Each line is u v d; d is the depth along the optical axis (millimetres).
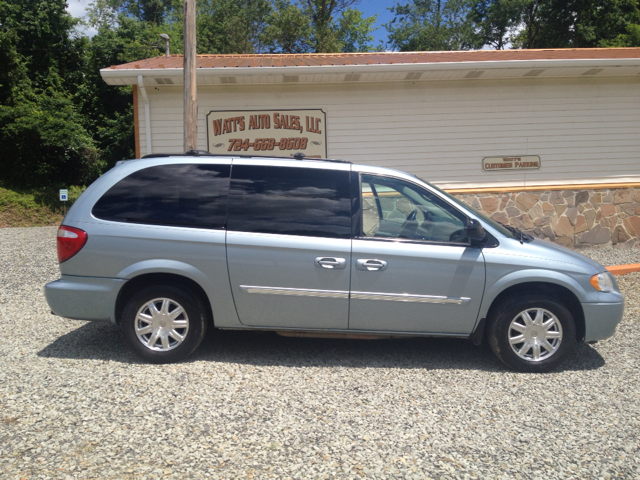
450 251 4527
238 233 4512
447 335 4641
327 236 4531
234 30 33469
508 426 3557
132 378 4219
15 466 2916
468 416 3695
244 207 4578
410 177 4758
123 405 3719
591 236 10797
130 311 4512
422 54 12469
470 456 3162
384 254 4492
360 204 4633
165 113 10188
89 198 4625
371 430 3453
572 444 3326
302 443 3264
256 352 4965
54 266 8812
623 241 10859
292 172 4684
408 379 4375
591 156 10719
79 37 29484
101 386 4047
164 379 4219
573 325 4535
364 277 4500
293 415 3641
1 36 24750
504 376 4492
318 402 3867
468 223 4488
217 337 5398
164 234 4492
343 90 10414
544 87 10562
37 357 4676
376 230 4605
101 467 2934
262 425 3480
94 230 4516
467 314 4559
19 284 7551
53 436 3260
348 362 4762
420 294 4527
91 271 4508
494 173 10641
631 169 10805
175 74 9453
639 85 10641
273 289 4508
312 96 10398
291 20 32375
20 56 26188
